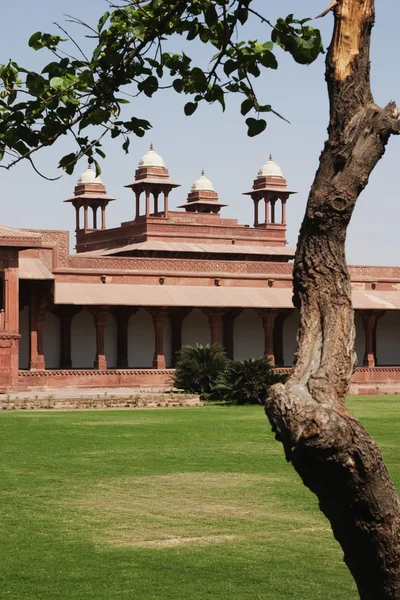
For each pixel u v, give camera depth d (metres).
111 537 11.20
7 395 33.44
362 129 4.67
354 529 4.56
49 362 42.53
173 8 5.65
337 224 4.70
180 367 34.53
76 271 41.06
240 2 5.41
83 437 20.70
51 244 40.75
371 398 36.22
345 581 9.30
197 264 43.94
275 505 13.09
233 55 5.75
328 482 4.45
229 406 31.19
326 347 4.61
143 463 16.83
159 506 13.02
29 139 5.64
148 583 9.21
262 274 44.84
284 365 46.59
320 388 4.47
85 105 5.70
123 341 43.72
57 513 12.55
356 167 4.68
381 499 4.47
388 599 4.62
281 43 5.35
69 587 9.07
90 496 13.70
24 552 10.48
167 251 54.19
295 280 4.82
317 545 10.82
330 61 4.74
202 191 61.91
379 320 48.06
